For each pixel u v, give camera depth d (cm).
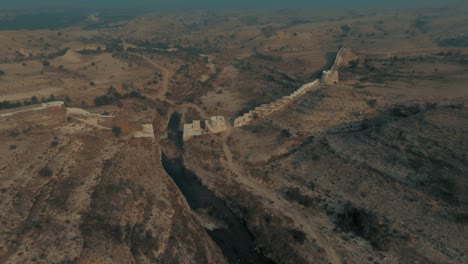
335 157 13075
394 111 14500
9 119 15150
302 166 13212
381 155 12319
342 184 12025
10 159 12588
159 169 14012
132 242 10162
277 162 13775
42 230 9944
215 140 15500
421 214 10325
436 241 9575
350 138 13675
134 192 12188
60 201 11150
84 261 9075
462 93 14862
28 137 14112
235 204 12112
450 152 11231
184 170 14138
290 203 11781
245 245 10700
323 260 9700
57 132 14775
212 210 11969
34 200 11131
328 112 15400
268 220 11156
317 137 14450
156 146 15700
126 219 10912
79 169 12975
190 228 11100
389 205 10875
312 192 12062
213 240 10875
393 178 11562
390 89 16275
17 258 9019
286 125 15425
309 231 10638
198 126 16375
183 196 12725
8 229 9888
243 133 15850
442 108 13562
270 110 16700
